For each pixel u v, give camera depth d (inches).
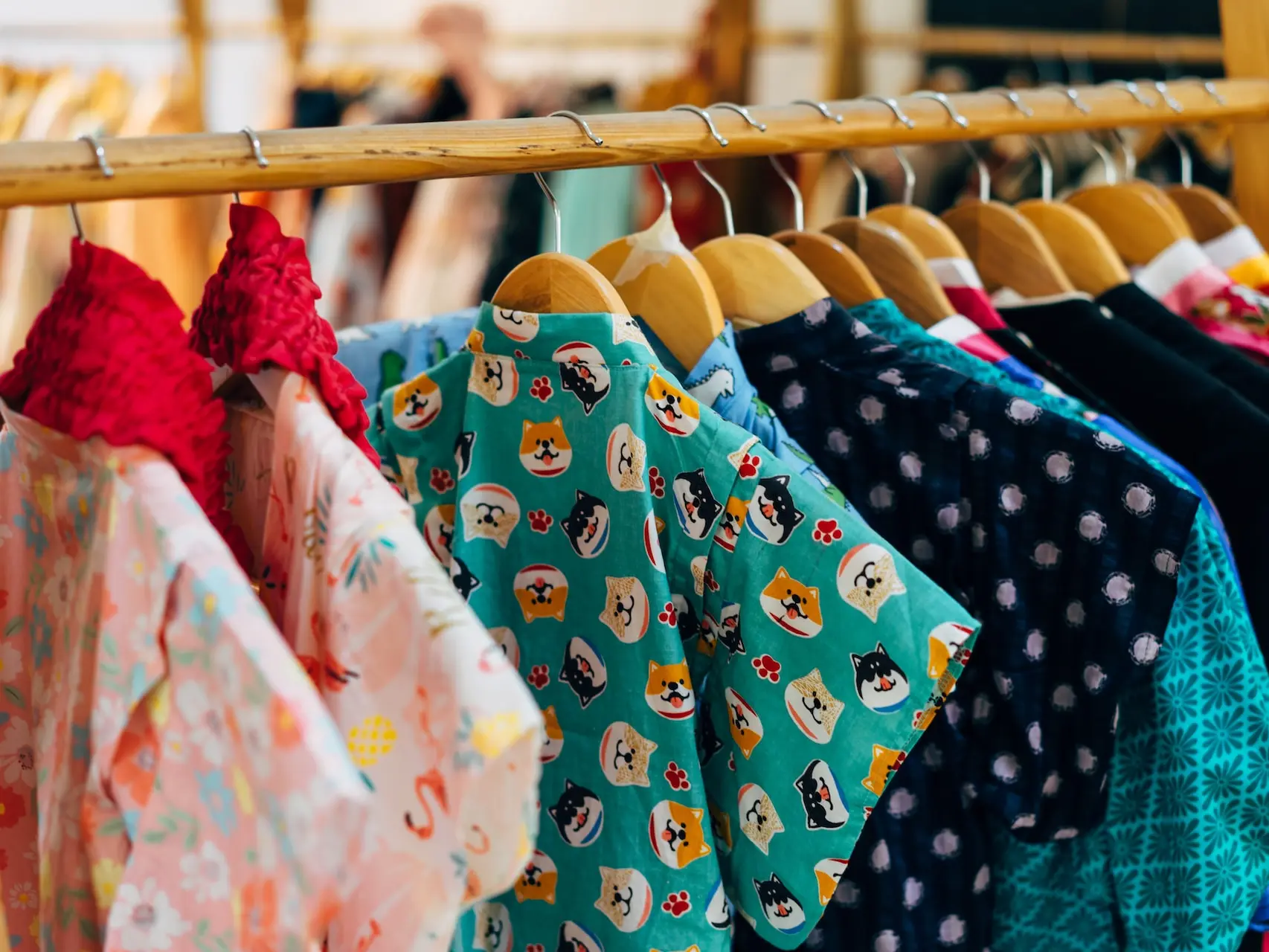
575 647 28.3
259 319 22.1
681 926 27.7
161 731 20.6
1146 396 32.4
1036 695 29.5
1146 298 34.9
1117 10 83.0
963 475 29.0
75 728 22.3
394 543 20.5
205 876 20.8
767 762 26.8
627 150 26.1
